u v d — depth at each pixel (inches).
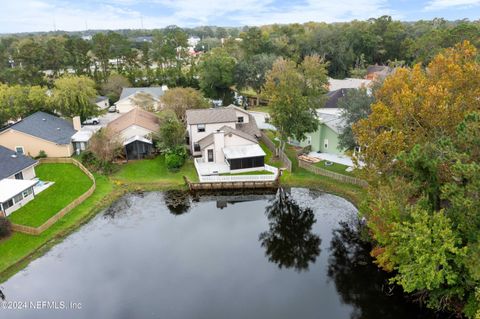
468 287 809.5
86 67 3929.6
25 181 1486.2
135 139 1911.9
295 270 1127.6
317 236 1326.3
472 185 735.7
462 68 1227.9
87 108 2452.0
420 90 1157.7
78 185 1649.9
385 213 897.5
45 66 3823.8
